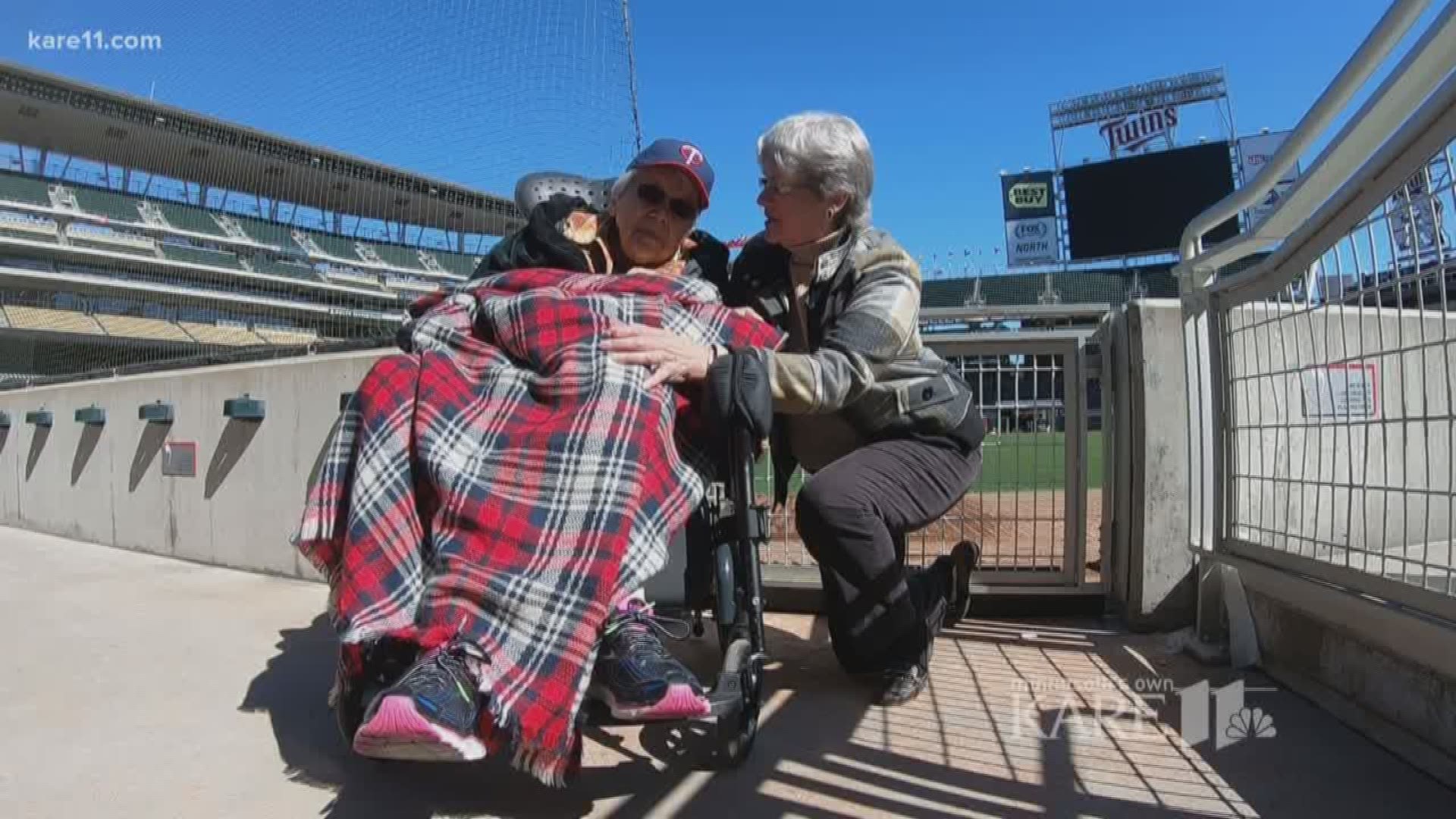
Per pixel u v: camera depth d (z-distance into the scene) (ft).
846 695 7.82
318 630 10.51
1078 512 10.46
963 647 9.26
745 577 6.15
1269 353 8.21
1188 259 9.30
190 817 5.63
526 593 5.02
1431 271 5.92
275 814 5.67
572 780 5.48
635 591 5.42
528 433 5.54
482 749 4.82
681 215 7.48
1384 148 6.23
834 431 8.00
